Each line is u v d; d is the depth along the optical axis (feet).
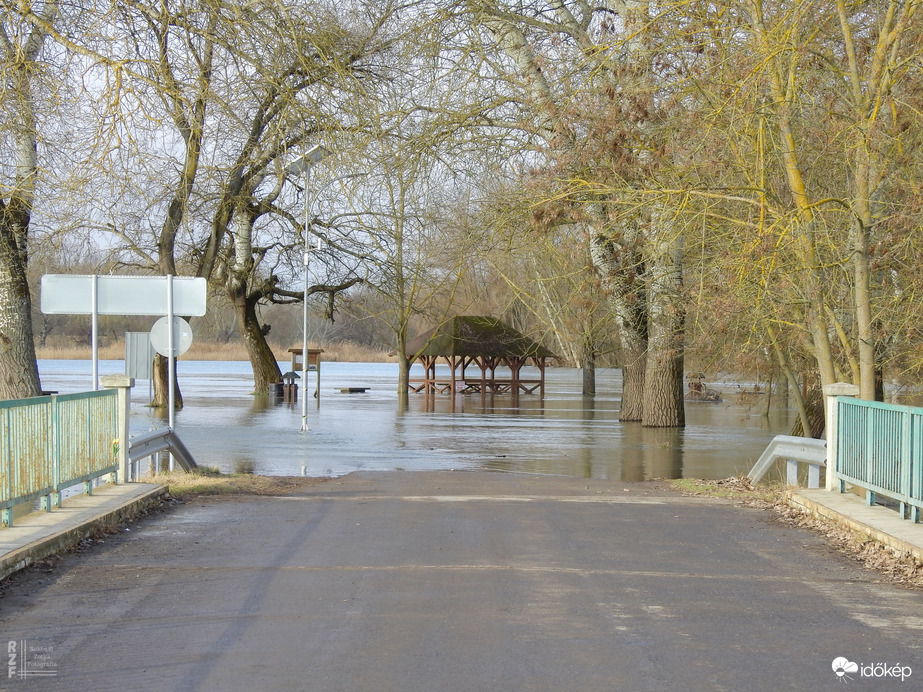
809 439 44.75
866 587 25.36
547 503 41.47
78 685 17.15
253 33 72.02
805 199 44.62
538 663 18.45
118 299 49.29
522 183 66.54
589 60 58.49
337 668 18.10
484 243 74.54
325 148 76.95
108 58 62.54
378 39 83.66
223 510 37.78
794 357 74.64
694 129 51.47
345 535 32.19
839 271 50.57
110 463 39.50
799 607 23.13
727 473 64.28
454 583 25.11
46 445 32.09
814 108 49.57
